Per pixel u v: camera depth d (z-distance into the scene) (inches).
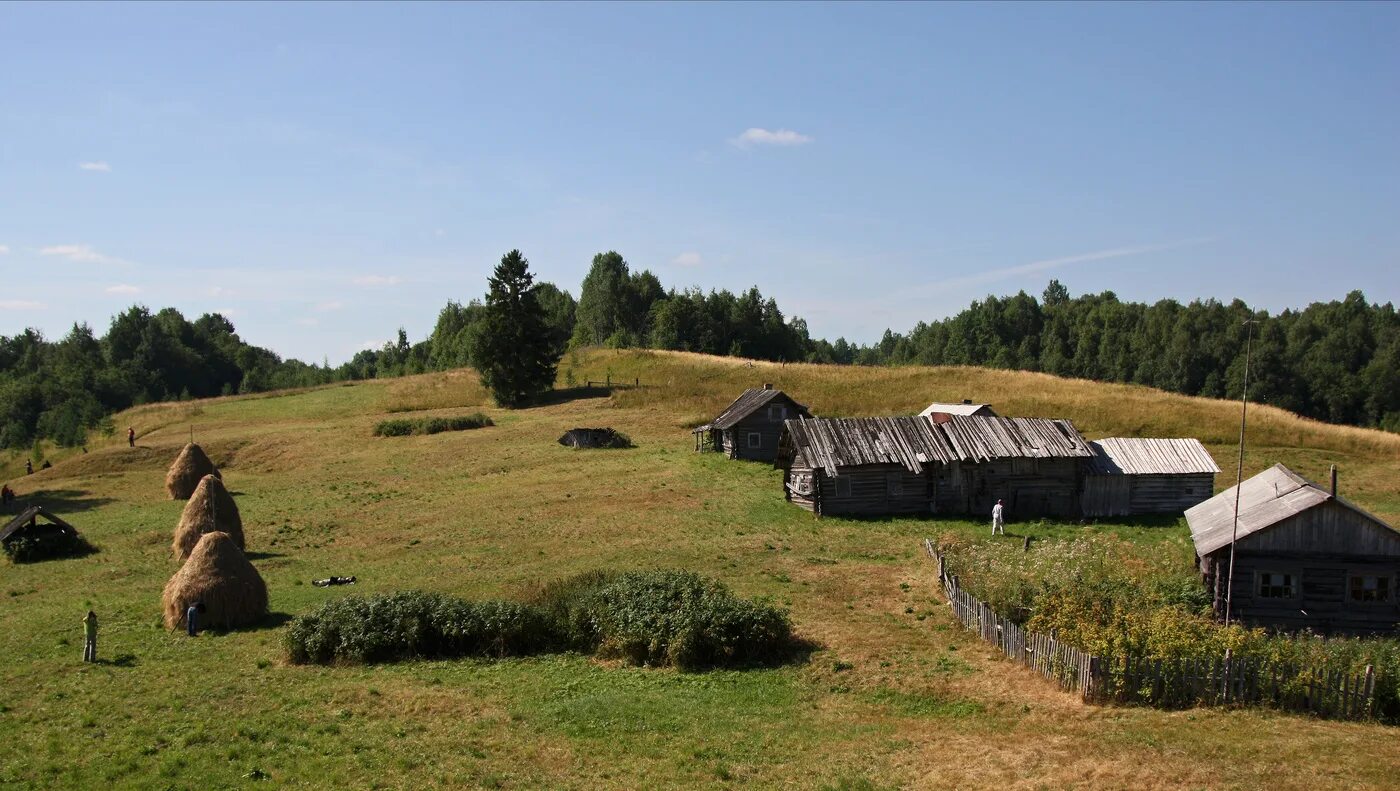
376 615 1154.0
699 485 2257.6
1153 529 1889.8
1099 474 2044.8
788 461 2121.1
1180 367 5221.5
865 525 1875.0
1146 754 734.5
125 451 3014.3
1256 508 1256.8
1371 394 4562.0
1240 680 852.0
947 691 943.0
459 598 1211.2
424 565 1644.9
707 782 733.3
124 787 747.4
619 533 1819.6
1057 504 2044.8
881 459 1980.8
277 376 7229.3
